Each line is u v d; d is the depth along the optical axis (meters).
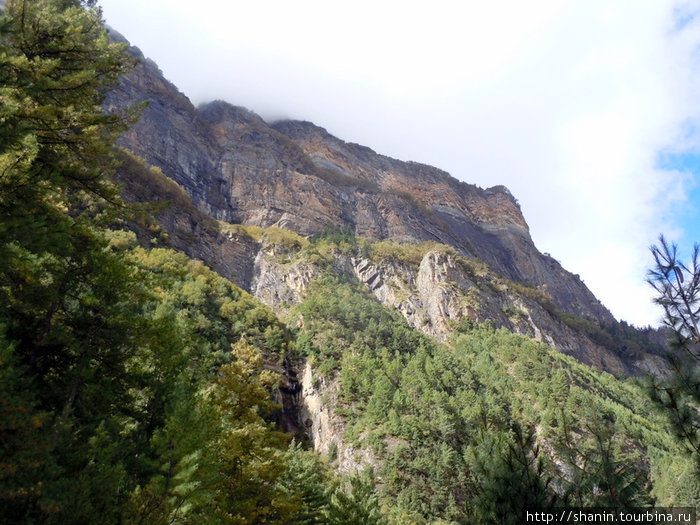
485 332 105.81
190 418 15.11
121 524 13.10
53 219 16.69
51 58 19.23
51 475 12.45
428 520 42.97
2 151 13.70
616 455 9.93
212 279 85.50
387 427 56.38
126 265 18.81
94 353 17.11
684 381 11.39
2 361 12.34
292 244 136.25
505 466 10.22
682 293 12.21
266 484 22.73
